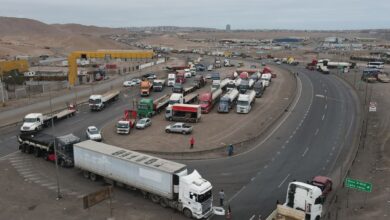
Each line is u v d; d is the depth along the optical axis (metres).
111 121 68.44
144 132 61.09
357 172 43.72
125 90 102.69
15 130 62.28
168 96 84.00
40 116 61.97
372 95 95.00
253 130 62.19
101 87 107.81
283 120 69.38
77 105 82.00
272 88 107.25
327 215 33.25
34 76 117.94
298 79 127.19
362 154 50.28
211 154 50.12
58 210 34.12
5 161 46.88
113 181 39.03
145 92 93.38
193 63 172.25
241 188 39.50
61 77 118.19
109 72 141.12
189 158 48.62
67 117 70.81
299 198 31.92
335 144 55.00
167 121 68.69
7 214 33.41
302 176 42.88
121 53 124.56
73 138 46.25
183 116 68.31
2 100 84.25
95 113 75.00
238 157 49.16
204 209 32.59
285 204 32.91
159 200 35.06
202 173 43.53
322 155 50.25
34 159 47.66
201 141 55.84
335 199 36.72
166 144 54.16
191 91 99.50
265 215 33.69
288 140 56.88
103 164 38.56
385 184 39.81
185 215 33.25
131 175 36.34
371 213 33.59
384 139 56.94
